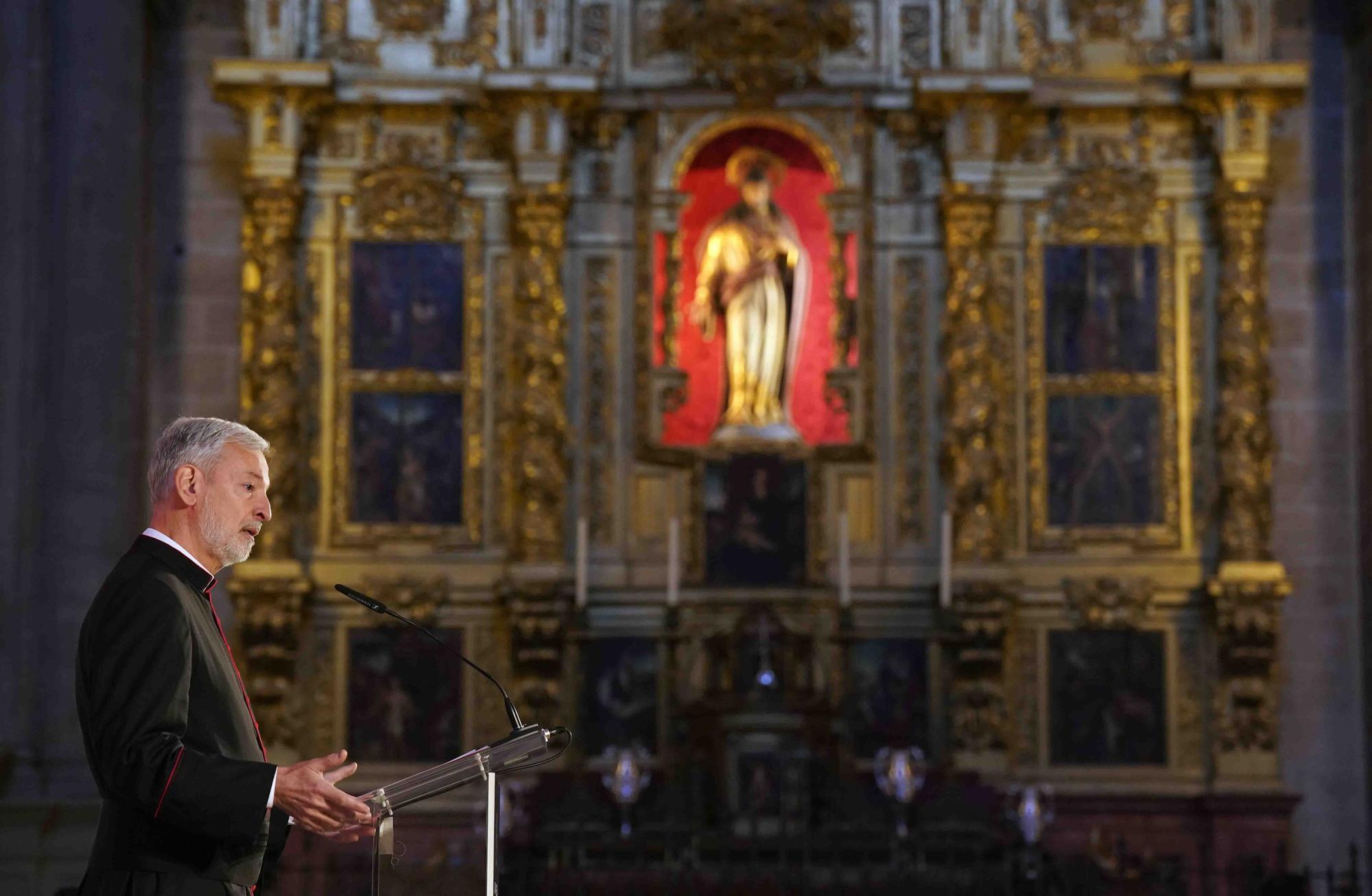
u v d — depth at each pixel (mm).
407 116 20562
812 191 20719
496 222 20578
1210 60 20672
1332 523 20234
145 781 4930
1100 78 20594
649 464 20266
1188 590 19984
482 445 20219
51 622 17219
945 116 20219
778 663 18719
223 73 19469
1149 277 20547
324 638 19812
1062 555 20125
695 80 20562
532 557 19484
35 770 16750
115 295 18109
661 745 19719
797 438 20062
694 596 19828
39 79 17781
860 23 20875
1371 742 19656
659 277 20438
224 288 20219
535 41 20656
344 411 20125
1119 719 19859
